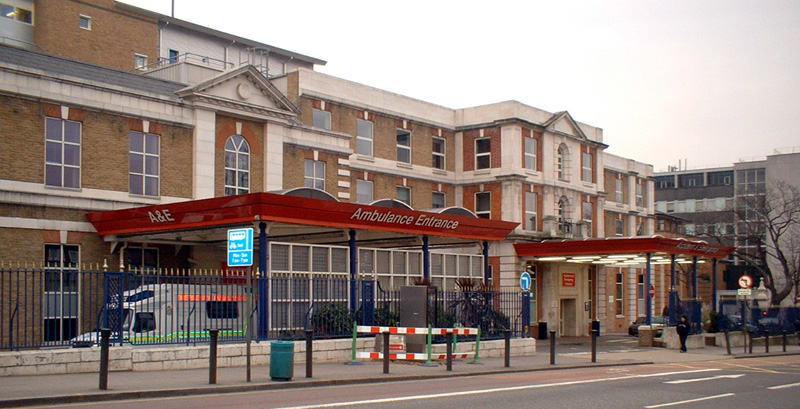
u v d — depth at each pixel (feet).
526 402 48.34
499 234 105.40
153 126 91.86
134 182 90.07
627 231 204.74
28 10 145.48
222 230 80.84
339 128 134.21
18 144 80.48
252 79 101.91
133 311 69.10
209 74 112.47
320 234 94.99
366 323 78.64
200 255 96.02
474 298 89.35
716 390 59.82
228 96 99.09
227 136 99.40
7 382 49.93
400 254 92.79
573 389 57.31
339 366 69.51
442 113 155.84
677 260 151.64
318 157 112.57
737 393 57.98
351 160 134.72
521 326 95.91
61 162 84.07
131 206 88.94
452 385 58.29
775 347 137.80
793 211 226.99
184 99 95.09
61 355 56.03
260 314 68.80
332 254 82.12
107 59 154.40
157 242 89.66
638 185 212.43
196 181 94.84
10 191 79.00
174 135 93.86
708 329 135.74
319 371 64.13
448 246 114.42
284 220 75.00
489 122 152.25
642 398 52.90
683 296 241.55
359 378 59.36
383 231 88.69
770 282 212.84
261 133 103.81
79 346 58.54
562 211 164.66
